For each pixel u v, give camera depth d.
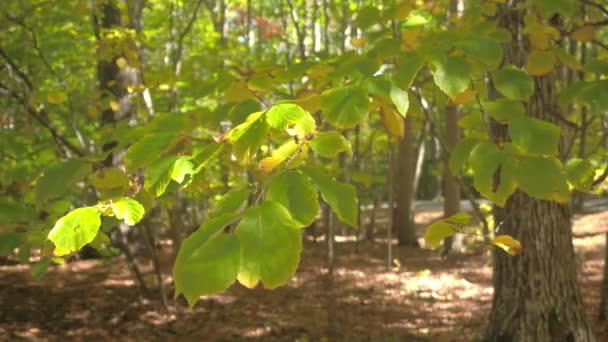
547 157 1.53
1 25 6.09
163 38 11.32
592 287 9.64
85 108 7.03
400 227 15.66
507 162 1.52
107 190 1.92
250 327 7.84
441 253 13.35
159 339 7.42
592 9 3.45
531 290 4.64
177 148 1.63
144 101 6.24
